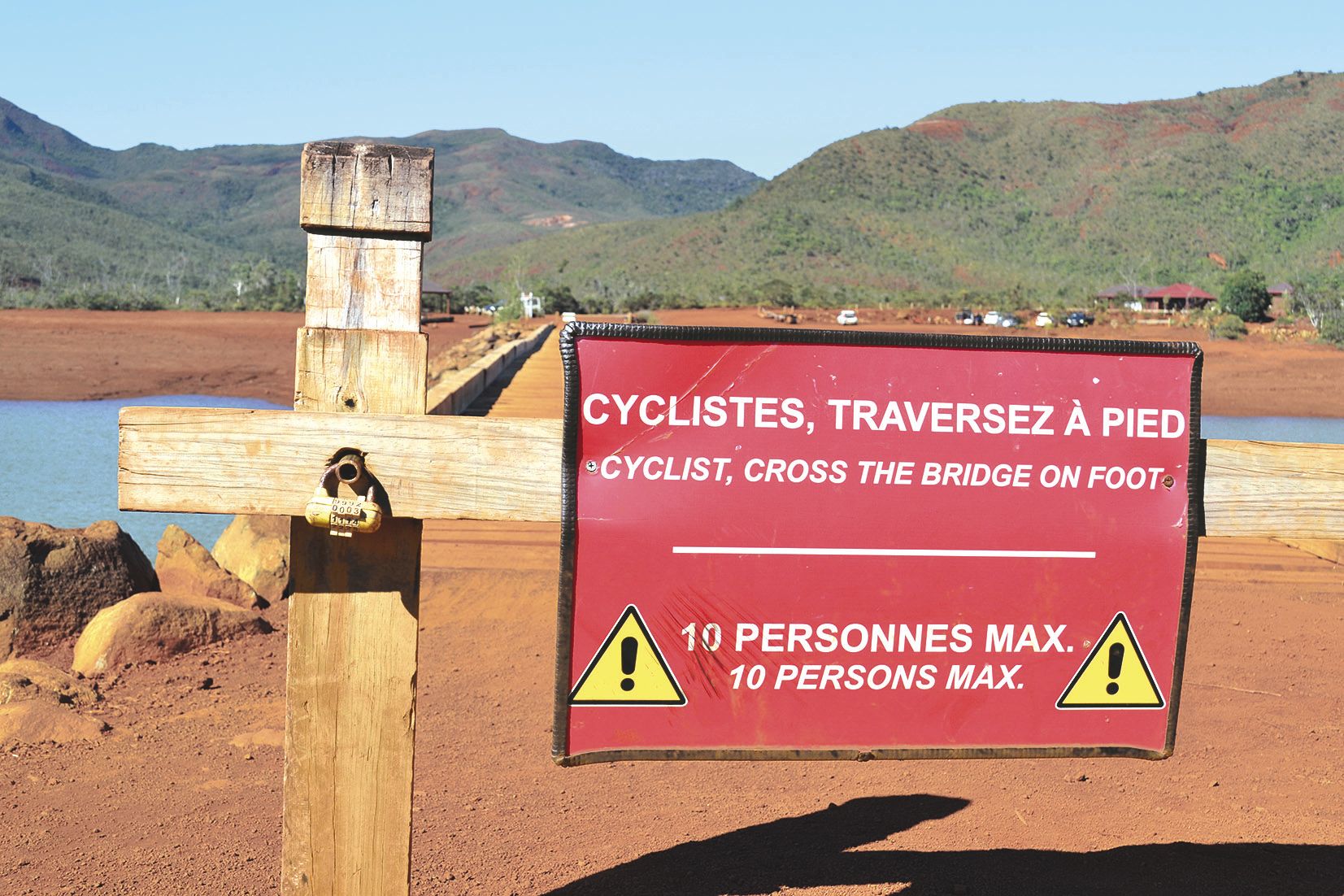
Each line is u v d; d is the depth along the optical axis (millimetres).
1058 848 4078
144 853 3988
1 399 45594
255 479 2707
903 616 2959
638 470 2846
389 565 2758
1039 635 3008
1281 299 90812
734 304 105812
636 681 2881
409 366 2762
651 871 3832
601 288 137625
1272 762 5059
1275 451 3053
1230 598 7836
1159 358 3010
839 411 2904
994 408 2957
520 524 9781
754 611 2900
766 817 4410
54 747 5102
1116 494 3012
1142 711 3057
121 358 56594
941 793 4727
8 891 3662
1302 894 3664
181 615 6605
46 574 6871
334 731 2762
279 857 3971
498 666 6367
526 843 4102
